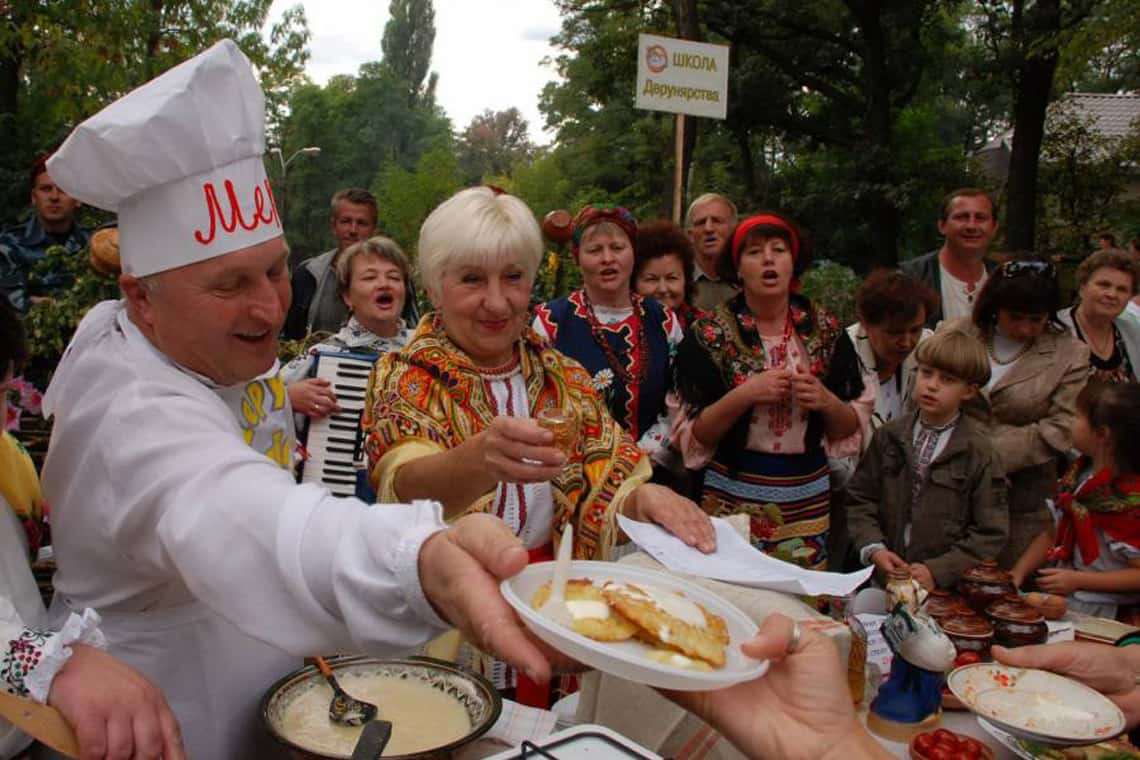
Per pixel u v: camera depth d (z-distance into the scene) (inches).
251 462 48.1
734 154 1118.4
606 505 79.8
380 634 40.7
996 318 147.9
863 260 909.8
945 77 1017.5
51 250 151.4
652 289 164.9
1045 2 610.5
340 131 2792.8
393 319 144.0
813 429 133.8
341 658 63.7
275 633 43.9
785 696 39.9
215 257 52.1
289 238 2316.7
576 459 82.0
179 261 52.2
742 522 73.4
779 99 908.6
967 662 85.2
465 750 58.1
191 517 45.6
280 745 54.2
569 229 147.1
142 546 50.9
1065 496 121.4
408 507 43.1
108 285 130.0
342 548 41.9
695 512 68.8
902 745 73.5
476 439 68.4
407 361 82.4
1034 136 626.8
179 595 58.6
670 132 1085.8
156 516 48.9
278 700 58.5
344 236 207.6
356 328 145.2
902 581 78.6
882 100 832.9
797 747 39.1
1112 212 764.6
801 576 59.5
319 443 131.6
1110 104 1182.3
